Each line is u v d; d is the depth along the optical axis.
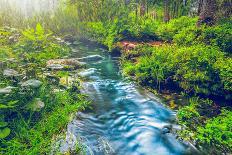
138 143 4.69
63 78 7.41
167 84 7.09
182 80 6.70
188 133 4.95
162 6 17.77
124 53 10.23
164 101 6.37
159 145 4.62
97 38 13.41
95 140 4.72
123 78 8.05
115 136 4.91
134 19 13.35
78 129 5.00
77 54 10.98
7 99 4.86
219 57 6.72
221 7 9.89
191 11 15.66
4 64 6.60
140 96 6.67
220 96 6.17
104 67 9.23
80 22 15.19
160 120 5.48
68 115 5.41
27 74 6.19
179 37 9.49
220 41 8.07
